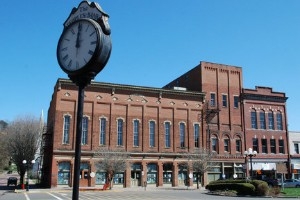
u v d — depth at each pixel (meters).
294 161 65.00
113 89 54.47
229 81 63.38
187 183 56.03
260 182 34.00
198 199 29.55
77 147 6.54
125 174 52.91
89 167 50.97
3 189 47.69
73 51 6.84
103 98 53.97
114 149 51.03
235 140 61.62
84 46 6.67
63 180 49.44
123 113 54.84
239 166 60.84
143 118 55.91
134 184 53.53
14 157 66.12
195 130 59.25
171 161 56.25
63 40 7.05
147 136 55.72
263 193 33.50
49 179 50.38
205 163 53.16
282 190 38.41
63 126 50.66
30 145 66.88
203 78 61.66
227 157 60.28
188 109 59.25
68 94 51.53
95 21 6.73
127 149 54.00
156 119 56.84
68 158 50.03
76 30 6.86
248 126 62.91
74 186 6.36
